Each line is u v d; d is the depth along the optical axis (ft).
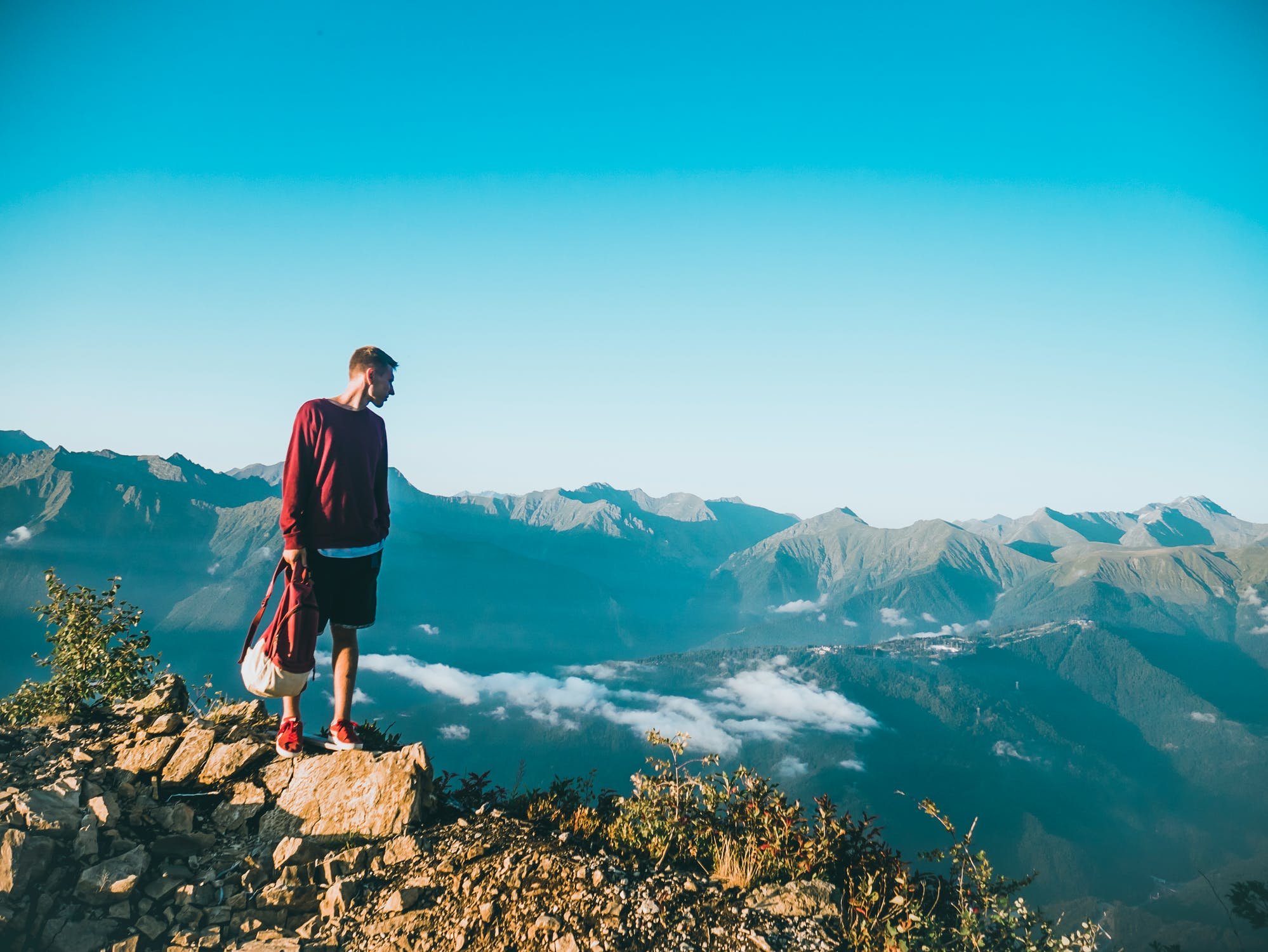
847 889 15.30
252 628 16.97
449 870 14.30
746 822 17.11
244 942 12.59
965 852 15.94
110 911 12.84
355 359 16.85
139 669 21.84
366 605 17.34
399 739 20.68
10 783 15.20
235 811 15.96
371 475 16.98
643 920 13.10
